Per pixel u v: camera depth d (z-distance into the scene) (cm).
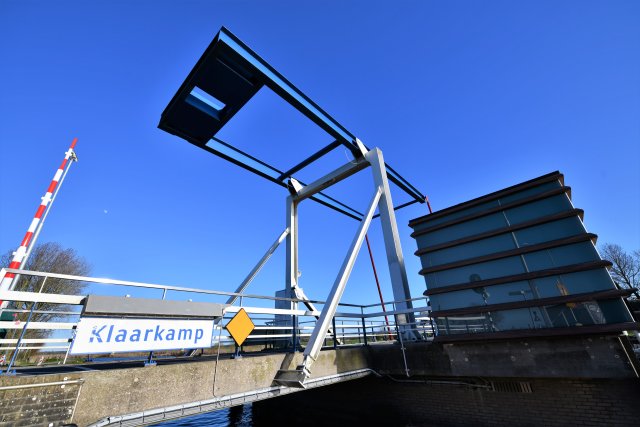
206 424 1578
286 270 1452
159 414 473
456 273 873
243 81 1108
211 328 590
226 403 560
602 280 686
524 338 716
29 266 2702
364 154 1329
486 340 751
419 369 840
